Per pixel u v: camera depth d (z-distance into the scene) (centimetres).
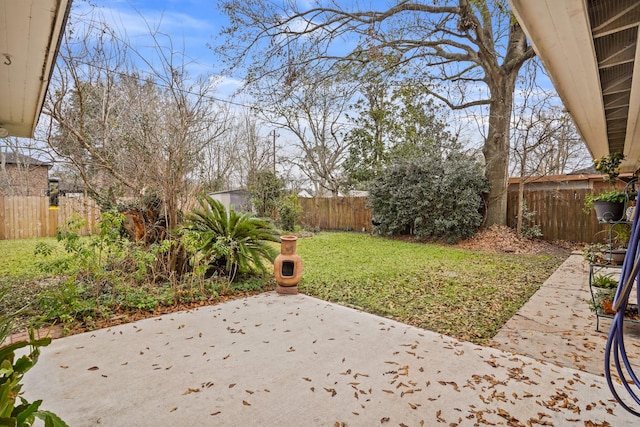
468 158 1069
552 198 966
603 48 198
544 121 927
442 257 771
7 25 196
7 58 238
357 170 1484
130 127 500
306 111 1373
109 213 416
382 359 275
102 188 530
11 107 346
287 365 264
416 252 842
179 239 477
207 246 496
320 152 1753
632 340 311
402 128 1320
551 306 420
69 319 344
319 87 983
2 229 1005
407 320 372
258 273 561
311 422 198
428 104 1277
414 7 852
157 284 472
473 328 348
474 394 226
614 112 316
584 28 171
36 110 355
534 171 987
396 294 473
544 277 576
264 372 254
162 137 489
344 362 270
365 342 308
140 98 512
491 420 200
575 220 933
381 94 1196
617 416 202
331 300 446
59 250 785
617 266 341
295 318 370
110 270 432
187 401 217
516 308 412
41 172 1714
